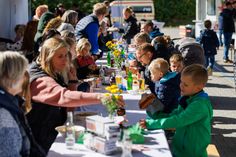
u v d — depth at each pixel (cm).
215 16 1955
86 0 2586
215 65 1490
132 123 433
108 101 374
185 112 400
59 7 1445
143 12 2359
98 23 879
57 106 397
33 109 391
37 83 394
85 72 645
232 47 1588
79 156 342
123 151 325
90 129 358
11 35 1256
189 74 409
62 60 409
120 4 1923
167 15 3616
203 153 409
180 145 414
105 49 1091
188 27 2084
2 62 299
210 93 1044
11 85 299
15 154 288
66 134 383
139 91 582
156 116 462
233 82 1188
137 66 729
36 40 751
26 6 1407
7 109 292
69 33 651
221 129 748
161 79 523
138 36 823
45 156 333
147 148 358
